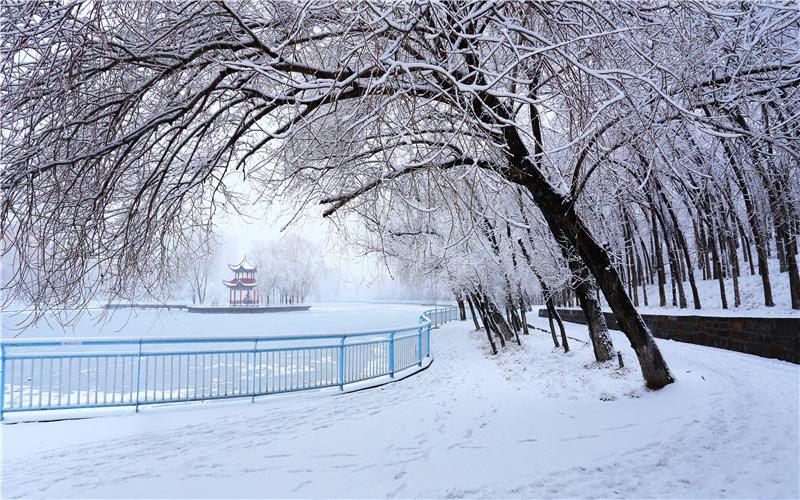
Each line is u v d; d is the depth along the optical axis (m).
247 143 7.21
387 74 3.99
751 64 6.98
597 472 4.61
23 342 7.07
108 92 5.57
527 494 4.10
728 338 13.45
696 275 26.73
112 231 6.73
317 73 5.62
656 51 6.52
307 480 4.56
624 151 8.41
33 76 4.91
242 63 4.72
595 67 6.02
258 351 8.56
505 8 5.36
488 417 7.01
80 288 5.68
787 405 7.07
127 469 4.94
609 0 5.29
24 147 5.21
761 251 14.75
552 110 4.91
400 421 6.86
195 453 5.46
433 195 6.62
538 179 7.83
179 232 7.49
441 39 5.19
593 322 11.52
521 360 13.54
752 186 10.30
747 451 5.12
